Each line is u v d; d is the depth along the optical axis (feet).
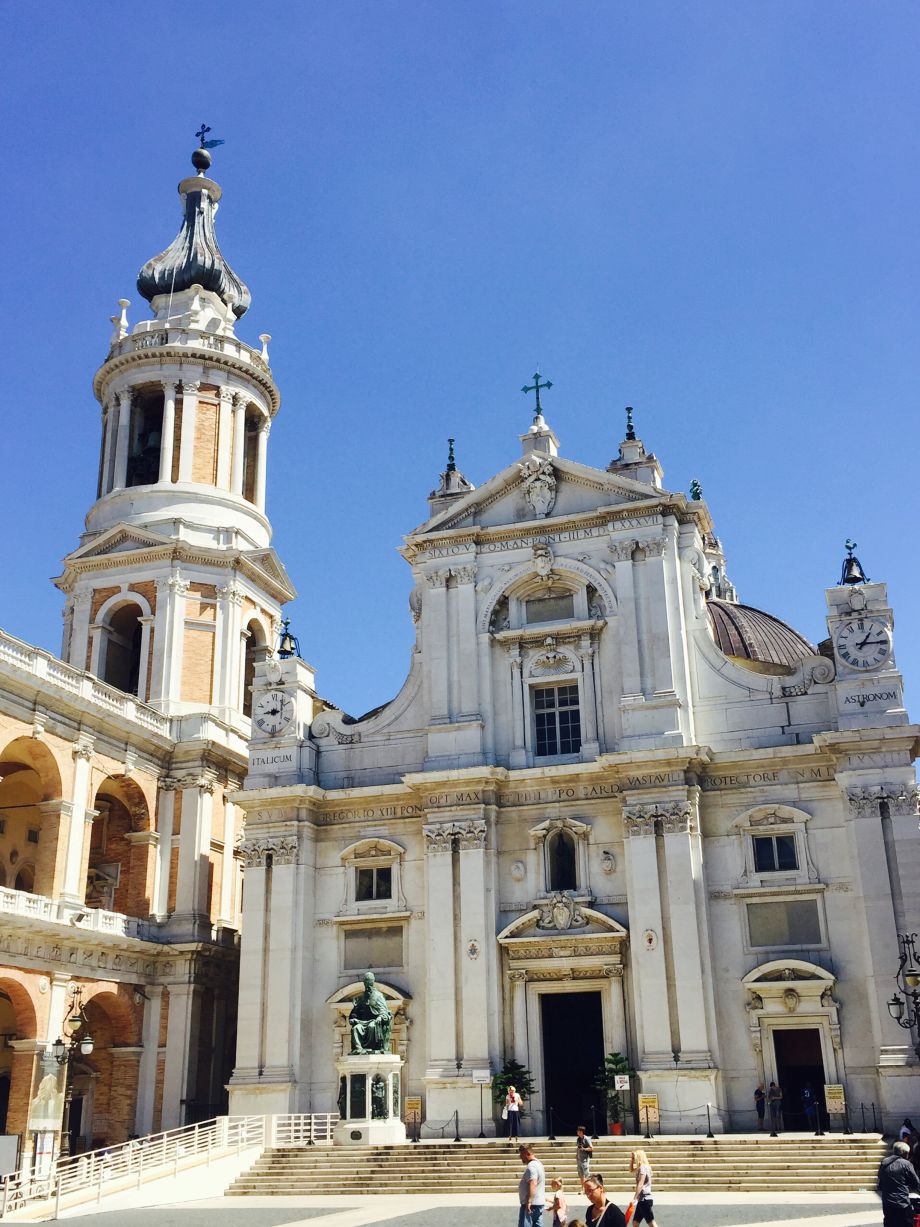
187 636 184.44
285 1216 96.58
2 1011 161.27
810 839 136.56
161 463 195.31
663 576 148.77
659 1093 128.67
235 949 171.22
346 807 153.79
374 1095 128.06
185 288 213.46
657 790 139.03
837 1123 125.29
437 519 159.94
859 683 137.59
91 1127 156.66
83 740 152.97
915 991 113.09
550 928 140.15
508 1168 115.85
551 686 152.56
